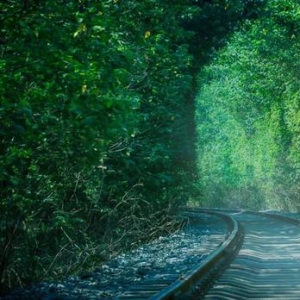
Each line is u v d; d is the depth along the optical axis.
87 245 21.19
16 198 16.06
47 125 14.32
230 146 79.38
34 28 13.56
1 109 12.98
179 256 24.11
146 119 28.00
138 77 25.80
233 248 26.89
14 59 13.38
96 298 14.95
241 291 16.05
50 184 17.98
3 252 16.64
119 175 26.09
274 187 64.62
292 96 49.97
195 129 40.53
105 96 14.19
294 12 49.22
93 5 14.85
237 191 77.94
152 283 16.95
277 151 58.75
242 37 54.31
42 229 17.98
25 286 16.97
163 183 32.47
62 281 17.58
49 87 13.79
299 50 52.41
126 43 20.72
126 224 26.45
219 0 50.03
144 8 25.02
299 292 15.85
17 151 14.23
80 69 13.63
